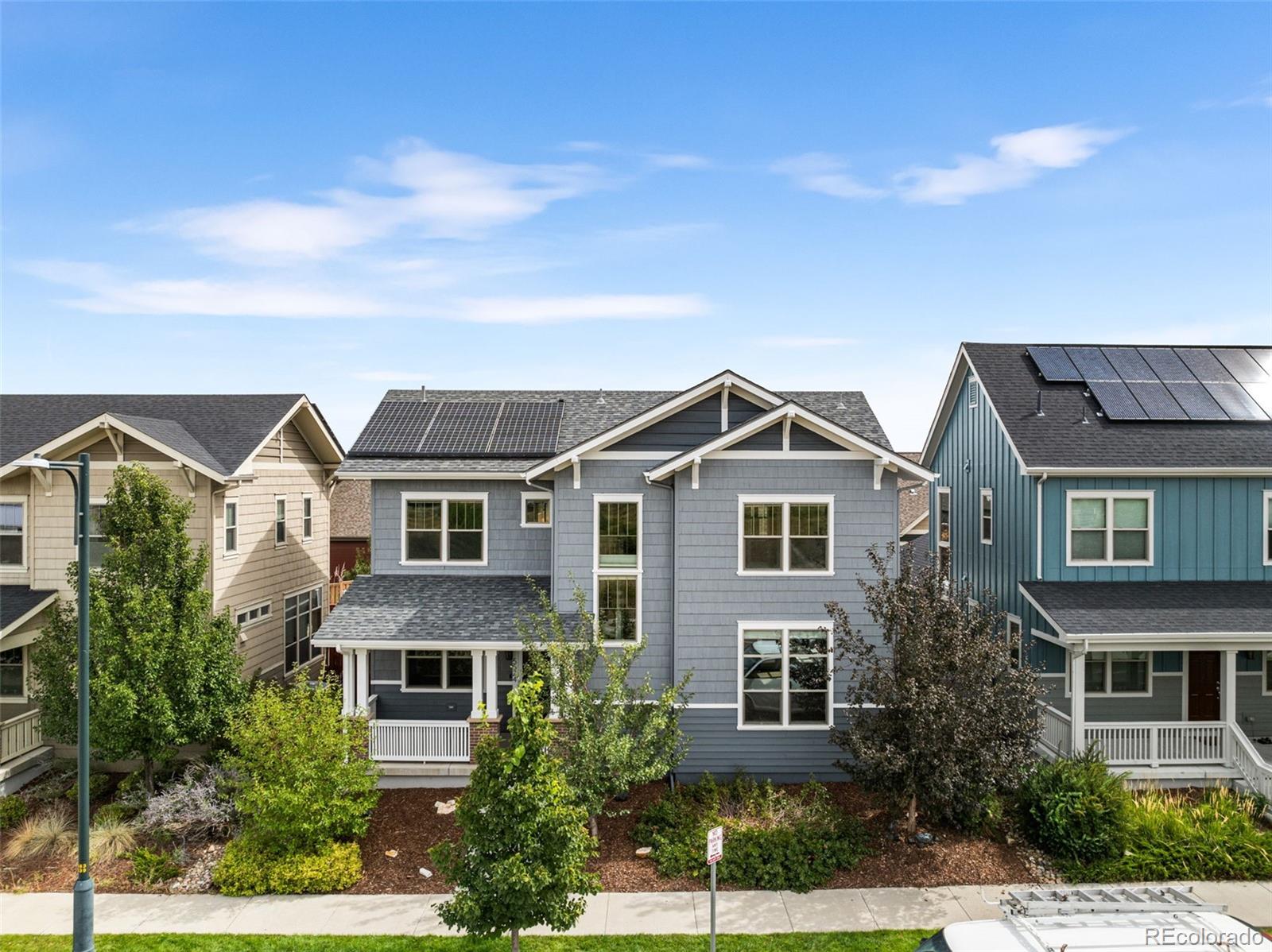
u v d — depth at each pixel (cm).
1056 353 2152
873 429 1952
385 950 1156
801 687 1722
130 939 1187
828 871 1348
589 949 1155
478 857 1045
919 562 2655
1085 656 1873
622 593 1783
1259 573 1833
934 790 1326
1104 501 1831
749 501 1712
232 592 2022
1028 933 887
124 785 1697
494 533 2022
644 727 1474
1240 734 1627
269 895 1328
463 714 1947
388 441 2066
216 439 2077
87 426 1805
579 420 2167
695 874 1355
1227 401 1972
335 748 1449
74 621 1644
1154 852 1367
